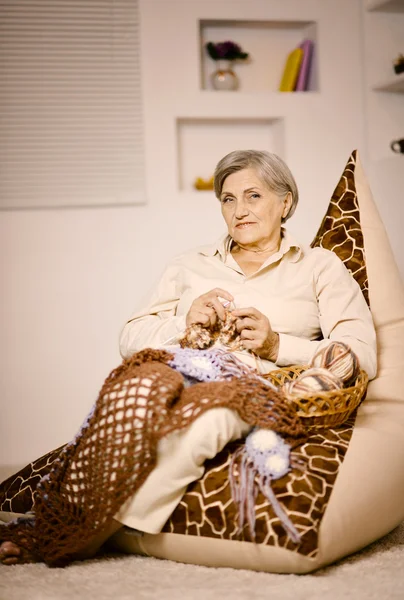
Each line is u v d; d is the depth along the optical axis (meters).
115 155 3.95
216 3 4.01
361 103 4.14
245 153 2.38
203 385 1.84
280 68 4.28
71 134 3.92
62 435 3.98
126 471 1.76
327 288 2.32
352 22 4.13
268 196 2.38
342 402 1.92
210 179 4.05
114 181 3.95
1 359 3.94
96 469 1.79
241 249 2.47
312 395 1.88
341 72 4.12
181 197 3.99
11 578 1.81
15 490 2.17
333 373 1.96
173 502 1.84
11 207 3.90
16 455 3.96
